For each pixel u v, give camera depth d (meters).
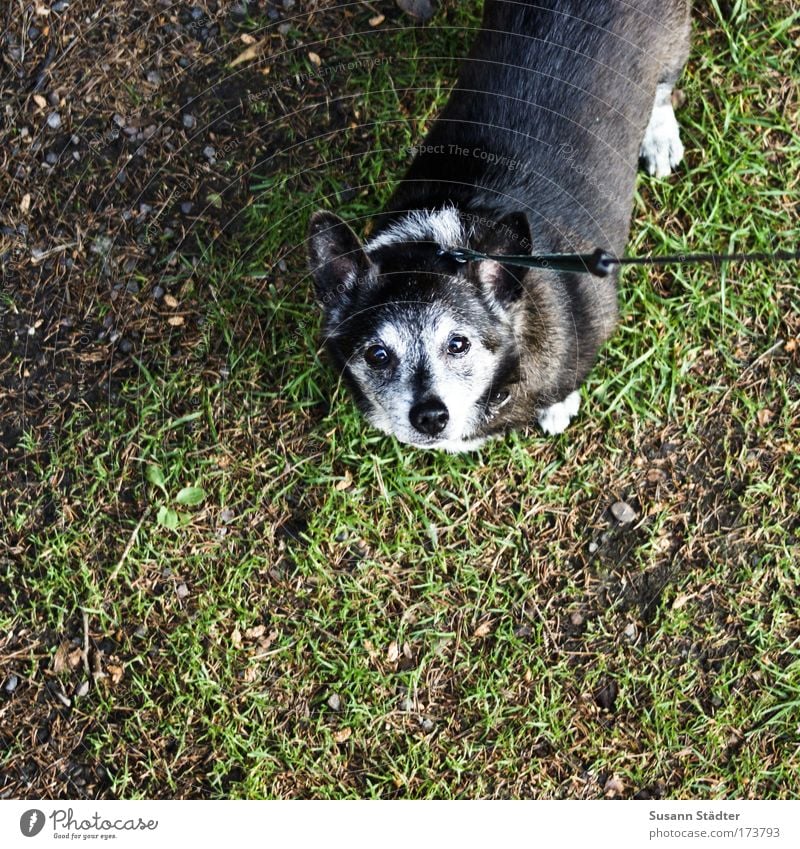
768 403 0.95
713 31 0.95
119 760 0.94
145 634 0.94
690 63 0.95
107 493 0.95
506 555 0.94
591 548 0.94
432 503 0.94
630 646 0.94
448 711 0.94
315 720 0.94
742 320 0.95
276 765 0.94
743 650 0.94
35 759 0.94
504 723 0.93
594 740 0.93
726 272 0.94
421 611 0.94
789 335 0.95
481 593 0.94
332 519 0.94
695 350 0.94
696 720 0.93
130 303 0.96
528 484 0.94
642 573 0.94
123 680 0.94
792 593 0.94
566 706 0.93
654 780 0.93
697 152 0.95
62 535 0.95
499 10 0.83
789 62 0.95
